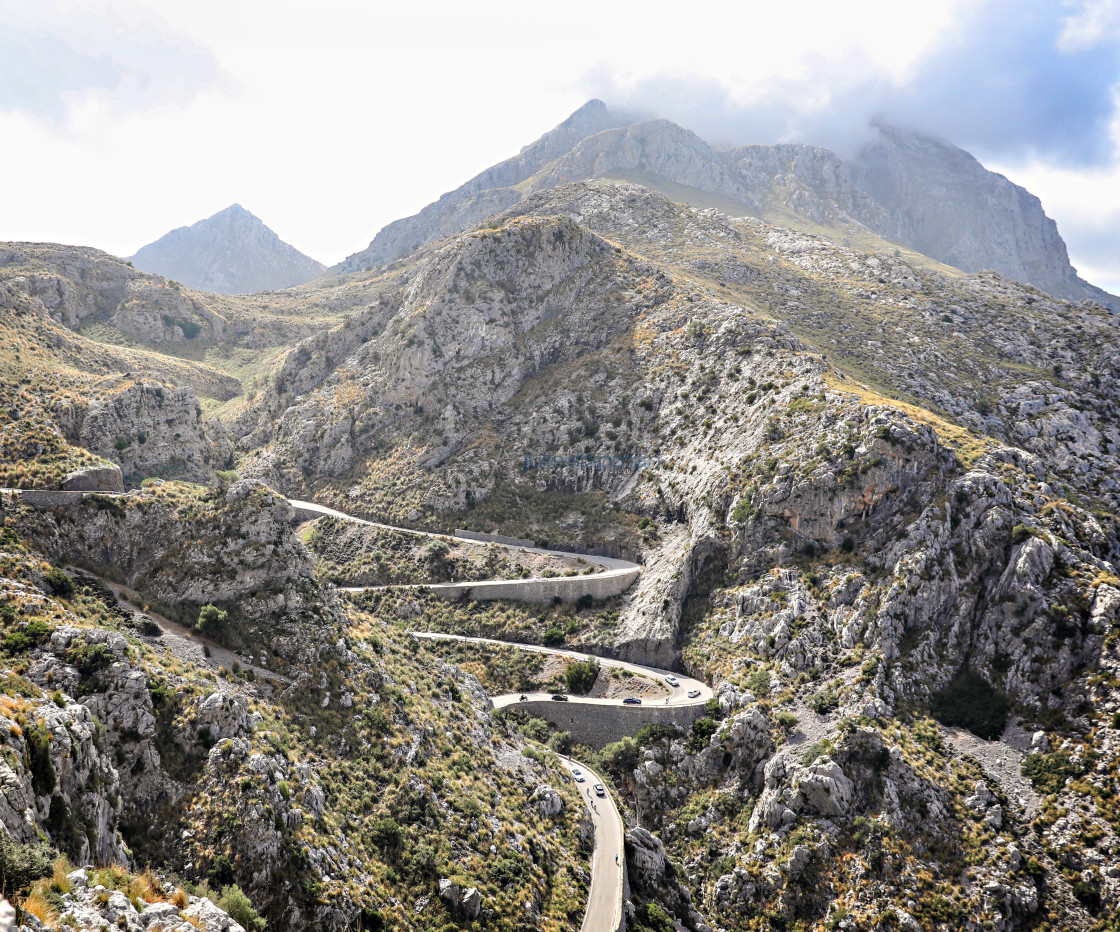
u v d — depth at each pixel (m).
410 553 155.88
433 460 178.88
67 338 181.62
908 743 90.75
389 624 119.06
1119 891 72.69
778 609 116.12
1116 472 147.62
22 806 34.62
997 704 94.38
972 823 82.19
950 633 102.25
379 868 61.75
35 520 83.56
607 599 137.75
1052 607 96.12
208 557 88.56
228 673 74.31
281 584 89.31
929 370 179.12
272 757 62.00
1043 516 107.12
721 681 111.88
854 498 119.44
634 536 149.25
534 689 120.44
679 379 170.12
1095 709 87.31
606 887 72.81
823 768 87.56
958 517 109.75
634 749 104.88
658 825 98.31
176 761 58.28
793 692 104.25
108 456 145.25
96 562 86.06
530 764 91.12
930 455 117.56
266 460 194.25
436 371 195.00
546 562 146.88
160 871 50.56
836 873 81.12
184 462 163.75
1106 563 101.62
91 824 41.66
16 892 27.70
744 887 84.25
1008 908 74.62
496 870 67.12
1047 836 79.50
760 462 134.25
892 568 109.44
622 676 118.88
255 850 53.22
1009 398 169.75
